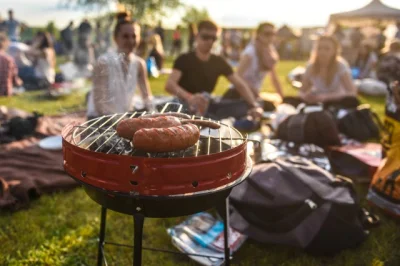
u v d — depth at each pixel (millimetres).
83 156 1423
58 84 7531
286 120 3975
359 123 4578
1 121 4938
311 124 3791
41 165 3740
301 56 21156
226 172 1453
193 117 1999
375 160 3607
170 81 4242
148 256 2490
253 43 5363
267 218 2408
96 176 1406
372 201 2959
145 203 1401
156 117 1588
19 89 8008
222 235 2555
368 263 2414
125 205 1450
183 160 1325
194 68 4398
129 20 3359
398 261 2447
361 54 12062
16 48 8805
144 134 1344
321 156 3596
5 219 2877
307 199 2365
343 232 2367
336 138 3902
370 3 14289
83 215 3000
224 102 4965
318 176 2584
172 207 1426
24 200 3088
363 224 2643
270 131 4551
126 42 3320
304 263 2424
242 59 5348
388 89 2920
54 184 3354
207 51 4387
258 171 2564
